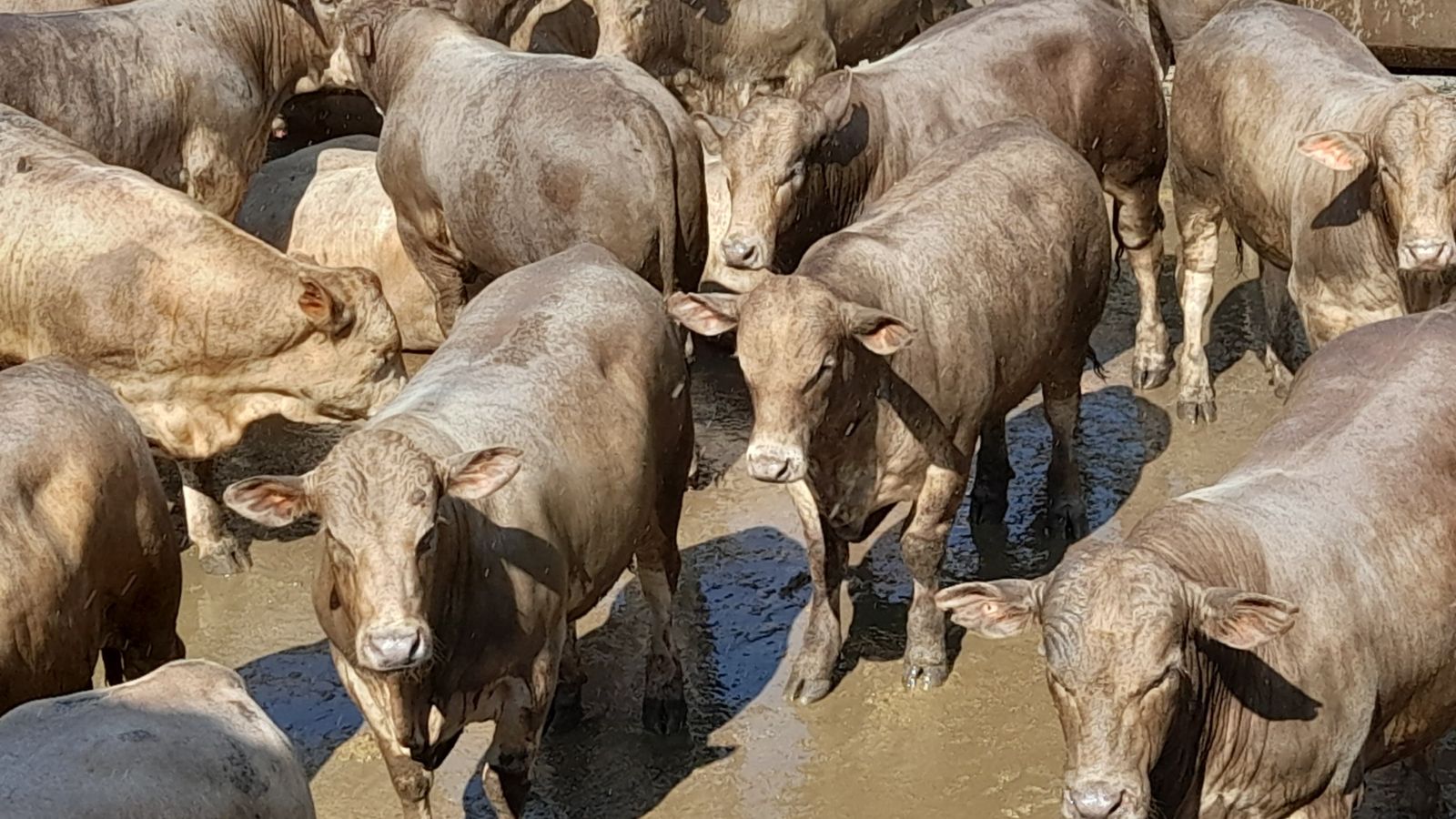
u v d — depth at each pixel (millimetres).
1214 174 10539
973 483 10117
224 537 9531
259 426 10922
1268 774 6000
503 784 6855
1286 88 9945
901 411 7922
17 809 4945
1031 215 8672
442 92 10273
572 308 7512
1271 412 10758
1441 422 6527
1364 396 6688
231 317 8820
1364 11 13438
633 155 9391
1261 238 10281
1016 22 11000
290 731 8094
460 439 6664
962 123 10641
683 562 9391
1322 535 6141
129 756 5266
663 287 9656
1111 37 11023
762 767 7781
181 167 11102
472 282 11000
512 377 7078
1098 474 10133
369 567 6016
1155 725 5449
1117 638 5387
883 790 7590
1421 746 6656
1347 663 6012
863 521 8078
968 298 8211
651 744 7969
